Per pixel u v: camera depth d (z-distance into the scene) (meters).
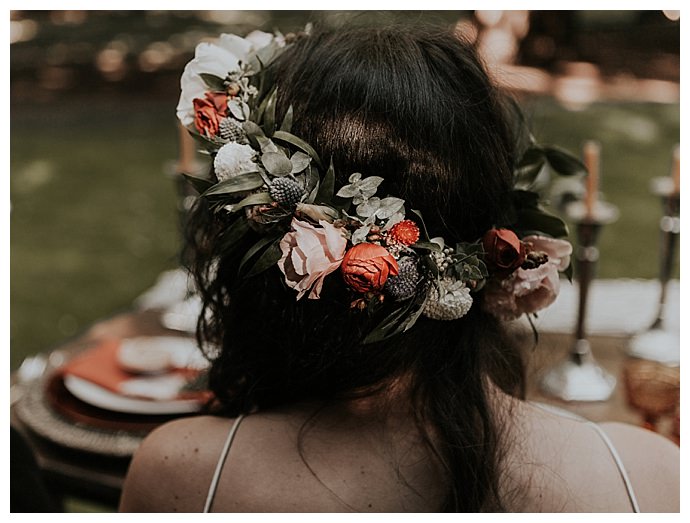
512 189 0.78
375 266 0.66
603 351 1.44
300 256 0.67
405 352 0.74
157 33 7.14
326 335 0.74
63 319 3.55
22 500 1.07
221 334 0.87
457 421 0.73
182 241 1.12
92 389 1.25
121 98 6.66
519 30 5.49
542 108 5.20
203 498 0.75
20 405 1.27
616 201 4.61
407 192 0.69
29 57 6.97
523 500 0.74
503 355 0.85
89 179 5.32
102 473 1.13
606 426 0.81
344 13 0.89
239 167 0.73
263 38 0.87
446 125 0.69
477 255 0.72
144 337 1.52
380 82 0.70
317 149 0.70
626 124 5.52
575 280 1.40
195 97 0.83
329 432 0.75
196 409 1.20
